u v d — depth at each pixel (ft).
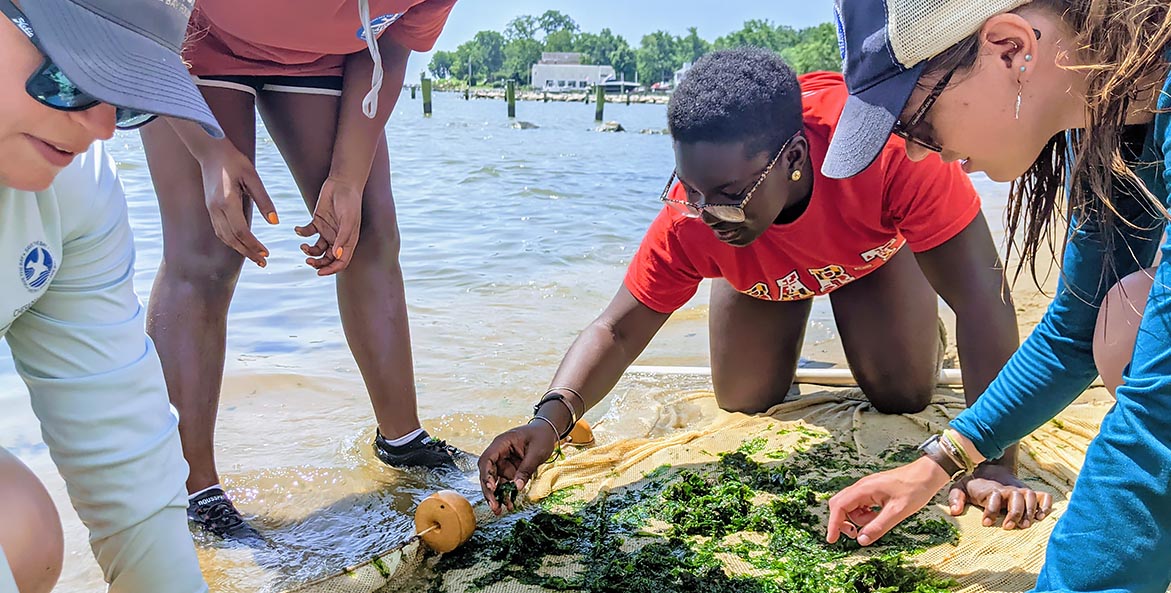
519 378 12.46
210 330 8.60
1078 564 4.63
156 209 20.38
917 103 5.21
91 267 5.51
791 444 9.90
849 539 7.75
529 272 18.37
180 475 5.89
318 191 9.22
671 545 7.85
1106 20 4.53
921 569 7.23
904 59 5.08
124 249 5.77
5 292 4.94
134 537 5.67
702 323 15.43
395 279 9.61
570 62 372.99
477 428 10.87
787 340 10.68
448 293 16.62
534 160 42.11
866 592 7.06
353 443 10.26
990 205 27.66
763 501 8.57
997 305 8.33
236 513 8.49
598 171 37.58
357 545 8.15
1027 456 9.03
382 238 9.42
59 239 5.17
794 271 9.27
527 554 7.82
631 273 9.31
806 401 11.11
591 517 8.45
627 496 8.84
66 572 7.52
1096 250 6.25
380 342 9.49
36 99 4.05
